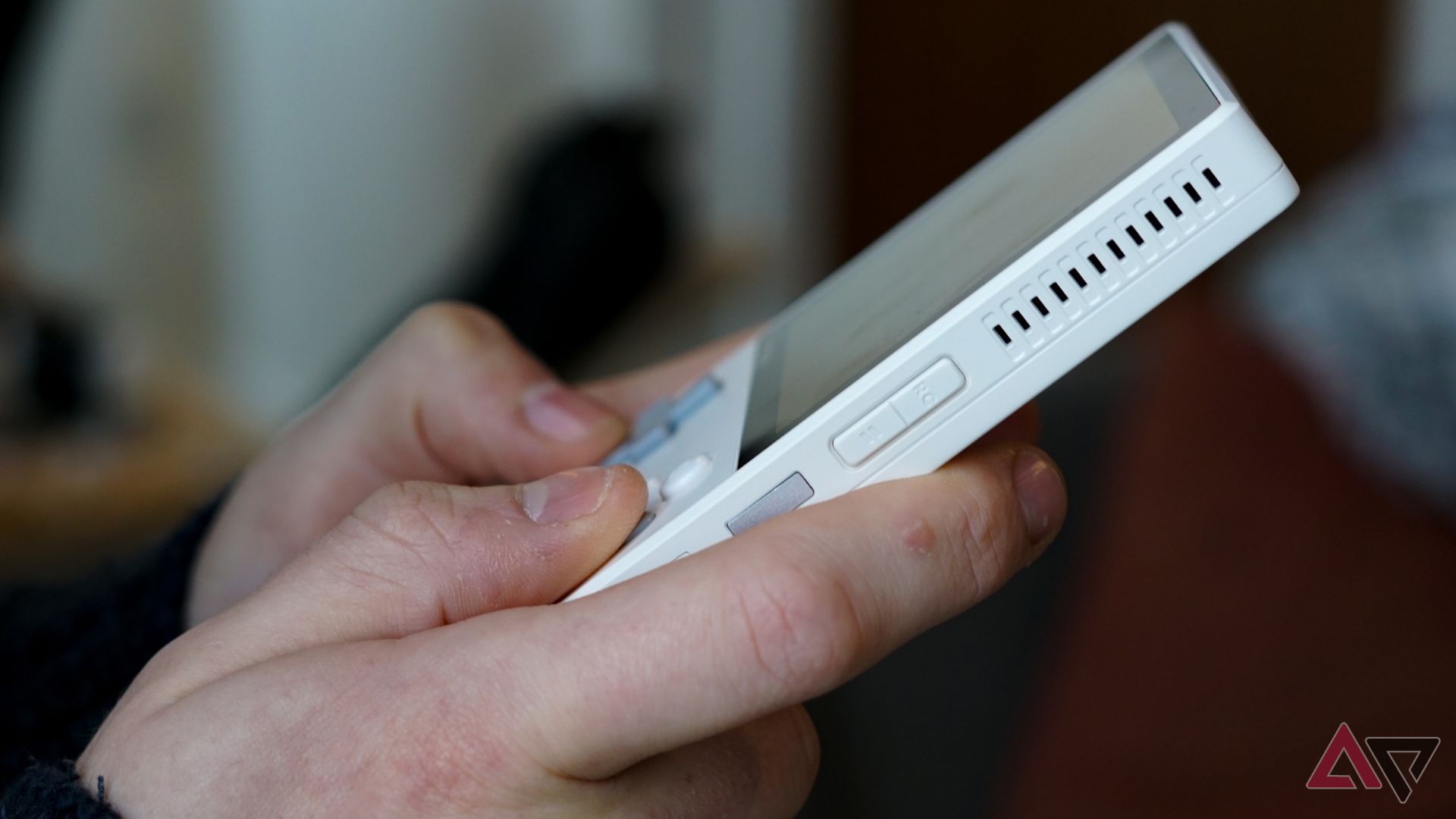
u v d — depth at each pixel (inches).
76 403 43.9
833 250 83.0
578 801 16.6
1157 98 17.6
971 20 75.7
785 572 16.0
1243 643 24.1
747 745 17.7
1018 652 27.9
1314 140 62.7
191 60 70.6
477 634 16.5
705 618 15.9
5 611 22.7
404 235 78.4
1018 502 17.1
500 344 22.4
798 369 18.9
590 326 41.5
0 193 62.4
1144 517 26.3
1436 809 22.5
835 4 79.7
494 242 43.4
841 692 28.4
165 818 16.6
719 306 70.9
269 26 72.8
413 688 16.4
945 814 27.4
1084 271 16.6
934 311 17.2
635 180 42.6
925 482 16.9
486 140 77.7
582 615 16.2
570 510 17.7
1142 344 35.0
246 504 22.7
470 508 17.7
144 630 22.1
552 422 21.6
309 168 75.9
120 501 38.4
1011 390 16.8
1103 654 24.7
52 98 63.5
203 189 72.7
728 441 18.5
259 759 16.5
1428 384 24.1
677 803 17.2
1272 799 22.9
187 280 72.9
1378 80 60.2
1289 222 48.9
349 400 22.6
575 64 77.3
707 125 80.4
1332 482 25.1
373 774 16.3
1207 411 26.9
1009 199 18.6
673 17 78.0
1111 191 16.6
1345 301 25.6
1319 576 24.4
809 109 81.5
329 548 17.7
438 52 76.3
